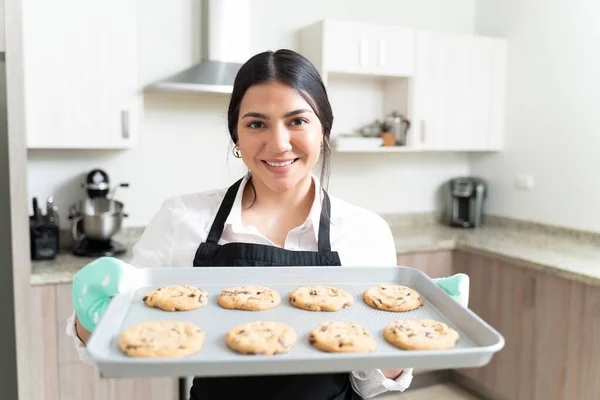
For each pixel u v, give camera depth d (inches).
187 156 114.0
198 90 96.5
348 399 44.5
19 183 81.9
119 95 96.0
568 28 115.7
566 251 104.3
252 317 40.9
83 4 91.7
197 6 110.4
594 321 86.9
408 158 137.0
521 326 101.2
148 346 33.4
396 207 137.1
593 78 110.6
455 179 135.9
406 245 111.5
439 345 35.3
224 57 105.7
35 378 84.8
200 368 28.4
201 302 42.0
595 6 109.5
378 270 47.3
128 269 40.9
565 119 117.2
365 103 129.0
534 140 125.3
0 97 96.7
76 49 92.0
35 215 95.1
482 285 110.0
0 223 99.2
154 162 111.4
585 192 113.4
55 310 85.4
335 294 44.0
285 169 42.6
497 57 130.6
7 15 79.5
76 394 87.3
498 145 133.6
